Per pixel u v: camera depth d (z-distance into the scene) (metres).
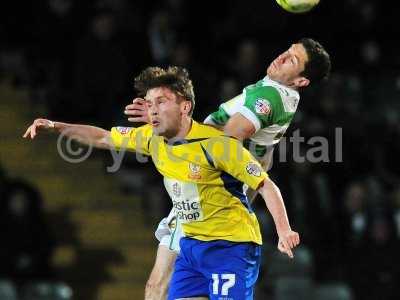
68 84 30.08
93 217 29.00
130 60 29.45
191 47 31.38
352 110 30.81
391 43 33.03
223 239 13.40
